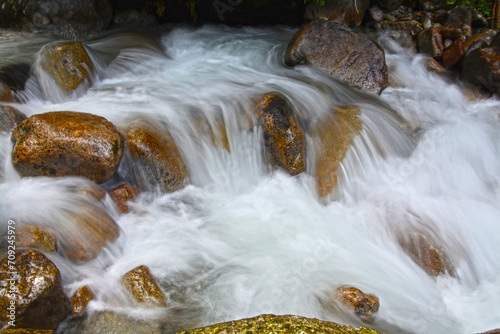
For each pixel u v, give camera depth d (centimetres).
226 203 500
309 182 523
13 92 541
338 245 445
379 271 418
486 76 698
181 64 732
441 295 407
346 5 842
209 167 525
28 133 416
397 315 374
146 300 352
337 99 636
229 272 402
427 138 614
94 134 421
